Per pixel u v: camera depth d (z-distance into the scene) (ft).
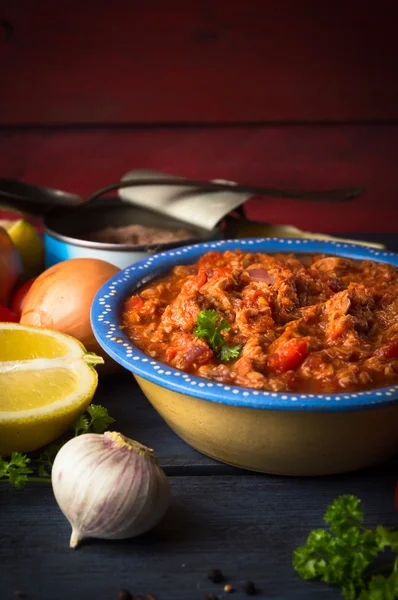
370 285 7.82
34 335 7.63
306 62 14.21
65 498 6.00
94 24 13.89
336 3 13.88
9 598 5.64
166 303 7.66
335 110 14.52
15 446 6.89
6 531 6.27
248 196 9.75
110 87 14.29
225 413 6.27
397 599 5.51
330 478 6.88
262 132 14.64
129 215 10.63
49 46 14.01
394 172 14.92
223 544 6.14
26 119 14.42
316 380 6.37
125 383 8.40
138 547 6.10
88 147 14.64
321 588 5.73
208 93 14.37
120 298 7.64
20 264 9.07
